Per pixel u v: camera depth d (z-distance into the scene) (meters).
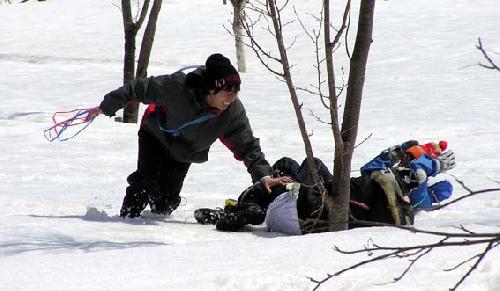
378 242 10.34
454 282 8.01
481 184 17.38
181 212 15.56
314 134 27.92
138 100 13.43
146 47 33.62
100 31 76.62
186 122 13.35
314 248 10.12
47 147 24.75
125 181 19.36
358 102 12.23
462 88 41.75
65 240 11.93
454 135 26.70
